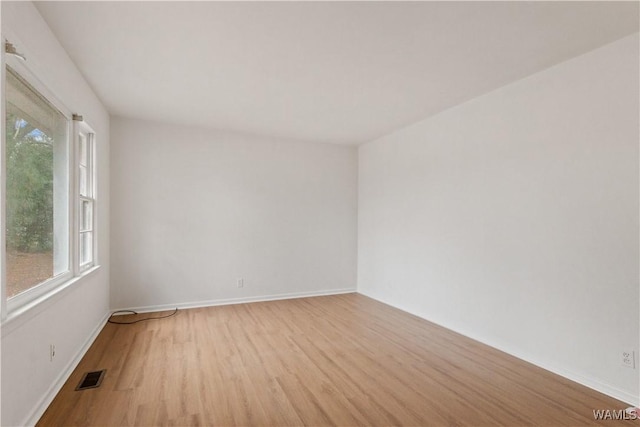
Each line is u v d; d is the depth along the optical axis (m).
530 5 1.99
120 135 4.21
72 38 2.35
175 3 1.99
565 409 2.19
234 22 2.19
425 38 2.37
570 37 2.33
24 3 1.84
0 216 1.61
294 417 2.07
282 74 2.96
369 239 5.34
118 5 2.00
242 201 4.87
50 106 2.34
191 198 4.58
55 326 2.27
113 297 4.19
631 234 2.29
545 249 2.81
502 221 3.18
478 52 2.55
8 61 1.76
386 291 4.90
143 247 4.33
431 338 3.47
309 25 2.22
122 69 2.85
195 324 3.84
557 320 2.71
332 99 3.55
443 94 3.39
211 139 4.69
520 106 3.03
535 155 2.89
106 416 2.05
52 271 2.35
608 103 2.41
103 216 3.79
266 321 3.99
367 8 2.03
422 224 4.21
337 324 3.90
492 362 2.90
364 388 2.43
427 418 2.08
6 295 1.71
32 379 1.93
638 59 2.26
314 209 5.36
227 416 2.07
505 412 2.15
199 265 4.62
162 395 2.29
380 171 5.08
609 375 2.38
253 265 4.95
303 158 5.29
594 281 2.48
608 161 2.41
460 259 3.64
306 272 5.31
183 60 2.71
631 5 1.98
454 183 3.74
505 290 3.14
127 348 3.11
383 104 3.69
